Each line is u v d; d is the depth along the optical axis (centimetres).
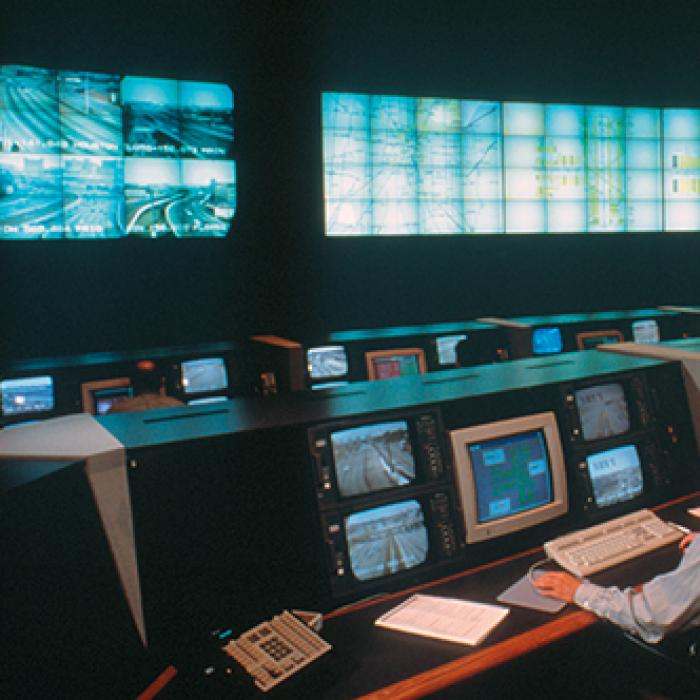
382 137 594
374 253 614
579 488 239
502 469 220
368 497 194
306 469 188
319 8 575
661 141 671
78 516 143
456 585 200
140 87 515
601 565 207
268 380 466
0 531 123
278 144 570
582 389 250
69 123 498
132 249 534
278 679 150
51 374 412
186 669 152
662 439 265
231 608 172
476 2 620
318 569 186
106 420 192
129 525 156
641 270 702
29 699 123
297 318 591
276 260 579
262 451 181
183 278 551
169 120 525
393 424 206
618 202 664
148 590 159
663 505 258
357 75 592
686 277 705
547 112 638
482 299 654
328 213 586
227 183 546
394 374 517
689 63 675
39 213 494
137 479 161
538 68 644
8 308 503
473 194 621
